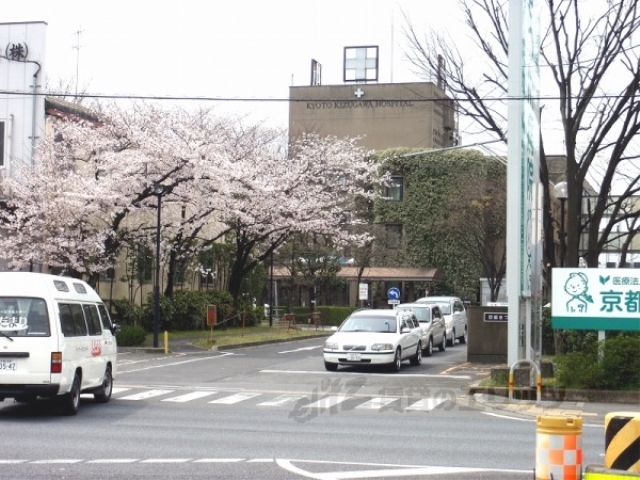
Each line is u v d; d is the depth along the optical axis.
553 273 19.23
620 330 19.84
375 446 11.67
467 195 49.97
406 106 67.06
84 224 32.00
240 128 43.94
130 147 33.12
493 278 49.44
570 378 18.19
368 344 23.28
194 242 40.69
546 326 24.81
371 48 70.25
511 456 10.98
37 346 13.86
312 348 33.22
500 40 23.39
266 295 64.62
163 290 42.59
